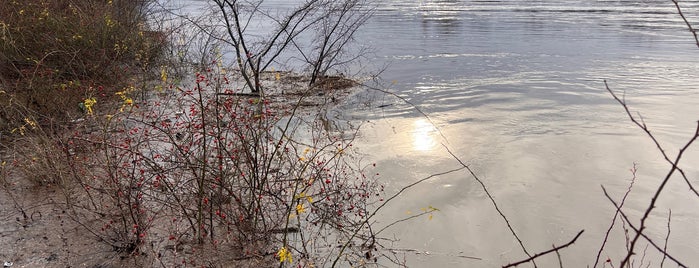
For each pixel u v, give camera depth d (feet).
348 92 26.58
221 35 32.53
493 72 30.76
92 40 26.30
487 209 13.78
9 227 12.58
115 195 12.81
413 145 18.60
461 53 36.65
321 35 35.01
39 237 12.20
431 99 25.02
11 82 21.58
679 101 23.47
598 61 32.81
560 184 15.06
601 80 27.94
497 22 51.37
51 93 19.76
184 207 12.38
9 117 17.67
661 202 13.75
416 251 12.01
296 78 29.37
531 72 30.40
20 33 24.03
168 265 11.21
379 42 41.45
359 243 12.34
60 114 19.86
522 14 57.11
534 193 14.53
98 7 31.30
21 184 14.88
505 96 25.12
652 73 29.25
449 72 30.89
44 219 12.98
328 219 13.05
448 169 16.37
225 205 13.30
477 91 26.27
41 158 14.74
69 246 11.87
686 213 13.15
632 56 34.01
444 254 11.88
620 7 61.77
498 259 11.66
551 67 31.60
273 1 72.28
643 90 25.61
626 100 23.77
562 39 41.06
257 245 11.99
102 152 16.38
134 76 26.13
